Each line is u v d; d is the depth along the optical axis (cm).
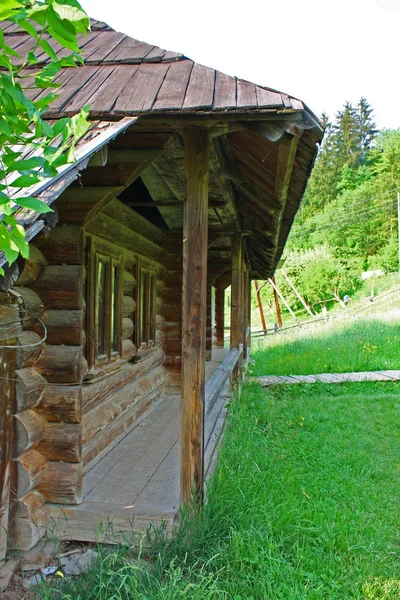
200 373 326
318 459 553
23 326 310
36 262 320
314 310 3316
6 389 292
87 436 398
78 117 138
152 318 647
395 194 4412
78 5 131
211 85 309
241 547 296
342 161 5722
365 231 4303
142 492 361
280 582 282
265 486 404
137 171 326
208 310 1014
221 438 524
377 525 389
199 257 324
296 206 464
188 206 322
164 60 365
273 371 1207
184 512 313
